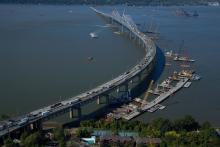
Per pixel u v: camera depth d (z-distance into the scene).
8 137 193.12
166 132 192.38
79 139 187.62
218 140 180.38
